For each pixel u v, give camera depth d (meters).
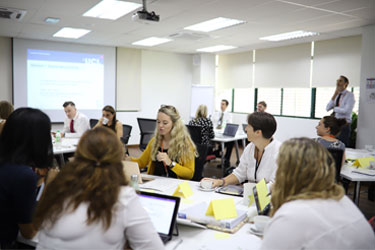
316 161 0.99
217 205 1.49
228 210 1.50
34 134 1.27
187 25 4.93
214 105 8.66
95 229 0.93
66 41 6.71
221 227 1.44
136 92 7.80
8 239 1.25
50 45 6.67
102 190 0.94
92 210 0.92
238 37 5.88
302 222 0.91
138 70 7.77
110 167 0.99
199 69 8.36
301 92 6.85
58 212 0.94
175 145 2.34
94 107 7.28
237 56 8.17
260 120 2.04
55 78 6.79
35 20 4.74
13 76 6.34
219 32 5.44
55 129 6.88
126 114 7.71
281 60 7.05
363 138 4.93
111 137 1.02
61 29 5.43
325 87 6.28
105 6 4.02
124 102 7.65
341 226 0.92
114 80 7.46
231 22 4.83
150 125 4.61
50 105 6.79
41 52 6.59
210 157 4.68
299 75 6.70
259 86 7.62
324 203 0.96
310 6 3.79
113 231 0.95
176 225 1.36
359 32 5.35
